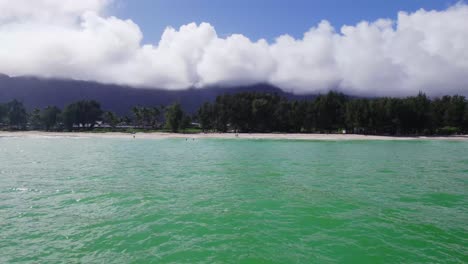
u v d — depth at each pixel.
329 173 29.72
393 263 10.72
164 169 32.25
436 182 25.41
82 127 188.25
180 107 142.12
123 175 28.38
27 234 13.23
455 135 118.56
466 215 16.20
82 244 12.19
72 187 22.88
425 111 119.75
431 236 13.21
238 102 141.38
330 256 11.23
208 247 11.92
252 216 15.78
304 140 92.88
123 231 13.59
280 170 31.55
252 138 101.31
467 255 11.38
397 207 17.67
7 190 21.84
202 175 28.38
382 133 119.88
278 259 10.95
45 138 105.38
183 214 16.09
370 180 26.06
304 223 14.74
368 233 13.48
